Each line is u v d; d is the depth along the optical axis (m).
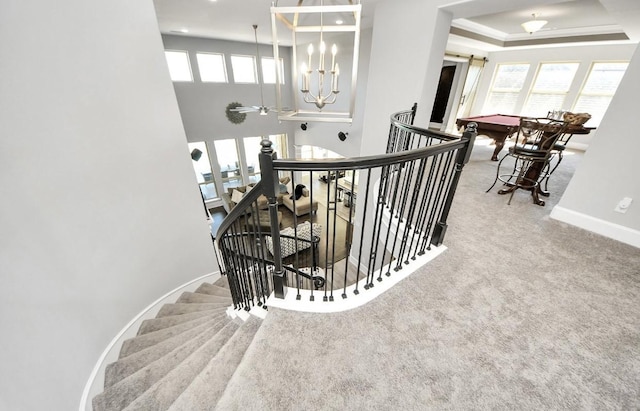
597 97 6.13
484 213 2.62
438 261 1.91
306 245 5.57
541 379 1.17
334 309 1.52
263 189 1.23
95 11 1.59
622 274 1.78
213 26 5.37
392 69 3.66
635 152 1.95
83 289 1.76
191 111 7.45
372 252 1.64
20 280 1.36
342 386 1.15
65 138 1.59
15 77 1.34
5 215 1.32
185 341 1.87
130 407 1.34
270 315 1.50
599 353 1.28
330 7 1.56
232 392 1.14
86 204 1.75
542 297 1.60
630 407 1.07
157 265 2.39
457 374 1.19
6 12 1.27
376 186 3.37
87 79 1.63
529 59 6.82
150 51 1.91
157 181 2.20
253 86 8.18
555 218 2.49
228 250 1.83
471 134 1.60
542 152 2.68
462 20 4.98
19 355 1.31
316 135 8.50
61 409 1.50
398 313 1.50
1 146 1.31
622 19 3.10
